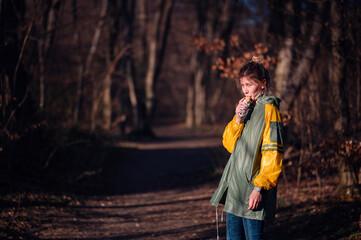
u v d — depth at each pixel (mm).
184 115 43750
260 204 2301
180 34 31375
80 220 4988
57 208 5328
